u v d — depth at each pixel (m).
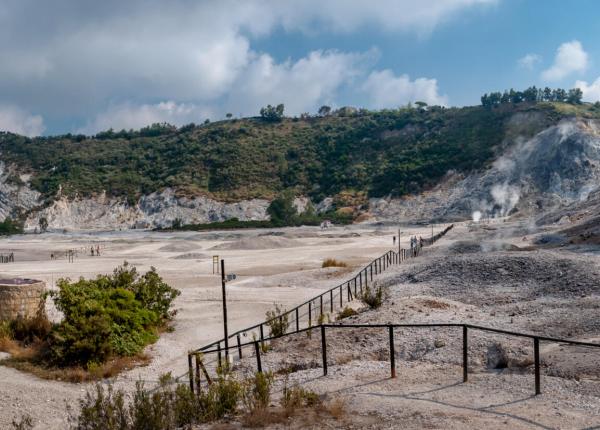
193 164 194.12
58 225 169.00
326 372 13.89
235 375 15.78
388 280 32.31
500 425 8.80
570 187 139.88
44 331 21.09
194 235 111.12
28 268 56.34
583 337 14.71
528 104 189.38
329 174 185.50
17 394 15.11
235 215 162.88
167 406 11.21
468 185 155.25
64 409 14.15
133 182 186.62
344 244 76.19
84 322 18.30
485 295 24.50
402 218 148.88
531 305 20.25
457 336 15.95
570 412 9.34
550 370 12.20
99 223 170.12
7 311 21.67
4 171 198.75
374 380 12.70
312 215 149.00
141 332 20.58
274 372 15.44
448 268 29.89
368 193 166.88
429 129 196.38
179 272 48.03
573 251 34.50
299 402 11.10
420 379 12.42
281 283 37.31
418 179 164.88
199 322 24.78
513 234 62.59
